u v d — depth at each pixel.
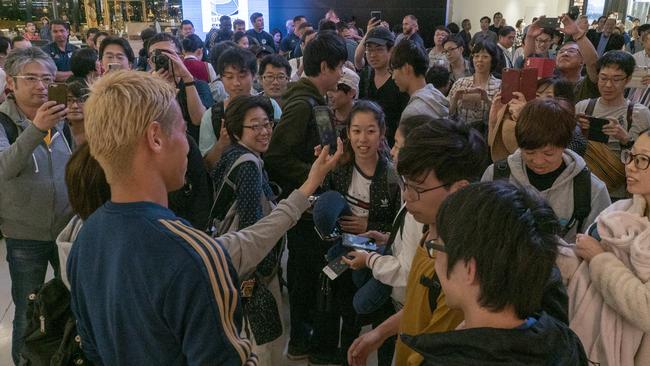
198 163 1.99
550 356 0.74
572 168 1.69
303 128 2.25
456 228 0.77
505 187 0.80
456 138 1.20
